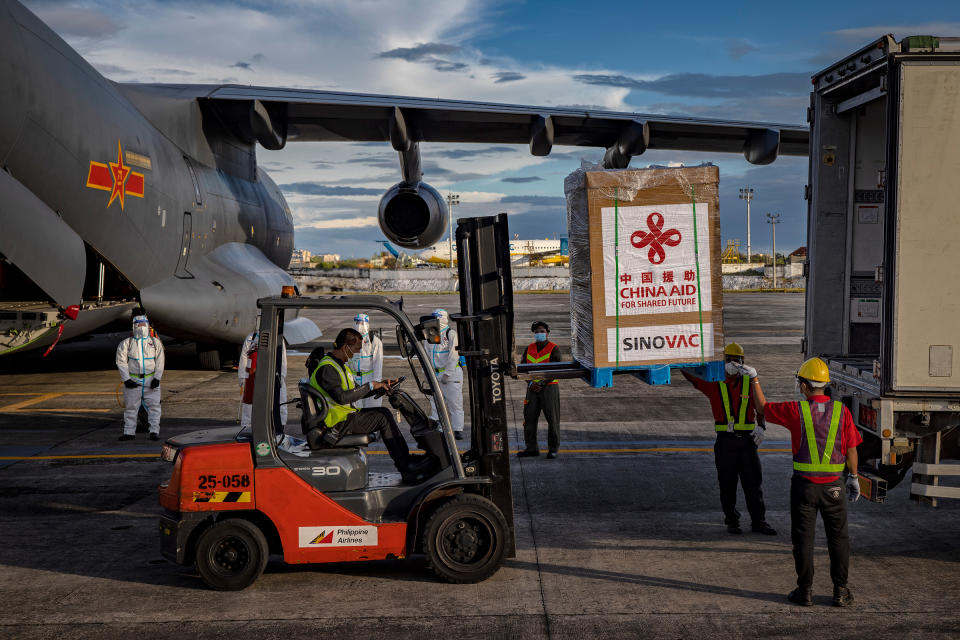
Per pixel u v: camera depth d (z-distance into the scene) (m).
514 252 112.44
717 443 6.62
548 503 7.50
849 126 6.84
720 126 15.84
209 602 5.24
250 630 4.79
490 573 5.52
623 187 5.97
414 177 17.25
